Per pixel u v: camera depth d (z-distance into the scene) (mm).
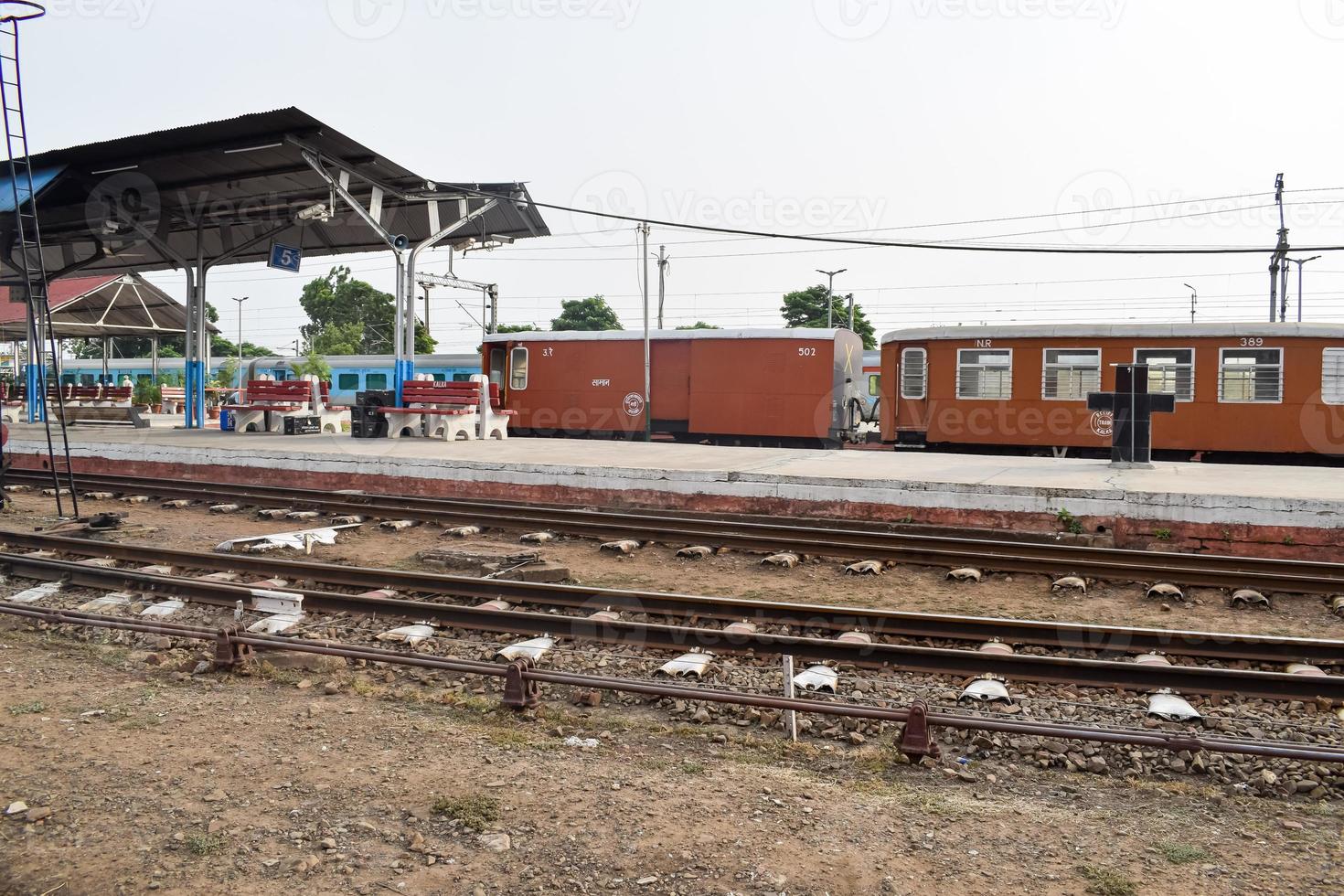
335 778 4684
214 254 24344
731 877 3785
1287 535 10375
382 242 23297
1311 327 17625
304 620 7742
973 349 19891
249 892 3645
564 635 7242
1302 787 4770
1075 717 5746
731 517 12695
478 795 4484
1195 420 18328
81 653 6820
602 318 57406
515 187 20172
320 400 22234
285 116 15828
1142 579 9273
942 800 4566
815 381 23125
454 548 10734
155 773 4715
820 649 6684
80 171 19141
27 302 12789
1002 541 10938
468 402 20047
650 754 5145
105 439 19656
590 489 13969
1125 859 3975
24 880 3736
